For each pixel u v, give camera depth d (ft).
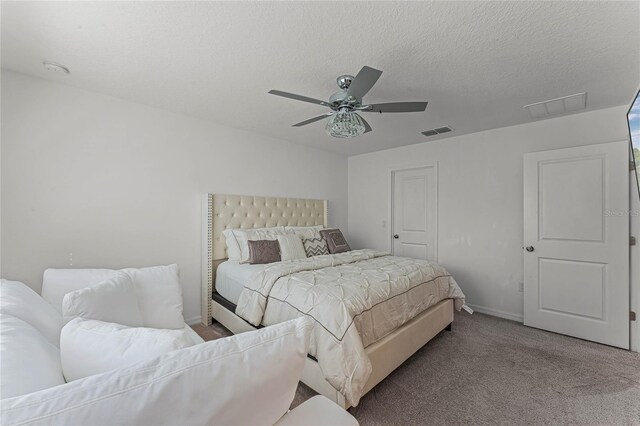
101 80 7.37
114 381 1.83
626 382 6.63
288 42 5.67
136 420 1.73
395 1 4.55
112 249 8.45
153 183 9.27
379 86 7.49
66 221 7.70
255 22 5.08
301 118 10.25
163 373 1.94
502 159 11.03
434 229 12.98
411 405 5.88
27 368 2.44
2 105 6.82
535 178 9.94
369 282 7.04
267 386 2.31
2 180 6.84
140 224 9.00
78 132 7.86
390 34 5.39
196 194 10.30
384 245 14.97
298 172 13.87
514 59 6.22
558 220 9.46
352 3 4.59
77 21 5.05
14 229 6.98
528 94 7.98
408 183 14.26
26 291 4.45
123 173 8.66
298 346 2.56
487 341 8.82
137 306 4.99
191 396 1.93
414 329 7.38
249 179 11.89
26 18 4.95
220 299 9.58
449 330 9.66
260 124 10.95
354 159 16.44
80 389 1.74
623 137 8.65
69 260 7.73
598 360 7.66
